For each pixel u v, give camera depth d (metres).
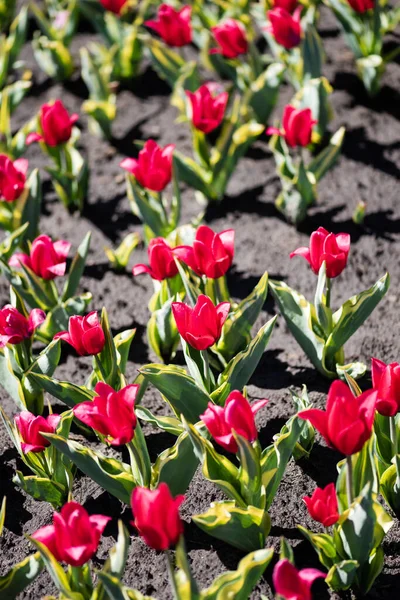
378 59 5.60
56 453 3.33
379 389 2.71
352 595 2.98
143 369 3.23
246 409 2.63
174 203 4.54
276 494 3.38
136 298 4.64
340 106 5.86
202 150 4.97
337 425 2.44
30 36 7.29
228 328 3.63
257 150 5.67
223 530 2.93
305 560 3.12
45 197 5.56
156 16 6.84
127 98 6.34
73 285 4.24
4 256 4.48
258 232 5.00
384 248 4.75
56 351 3.46
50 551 2.57
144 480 3.12
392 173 5.30
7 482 3.62
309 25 5.27
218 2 6.12
